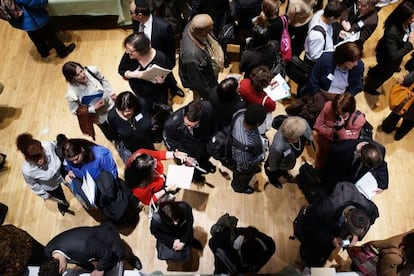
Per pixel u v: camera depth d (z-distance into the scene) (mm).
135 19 4070
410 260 2875
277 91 4227
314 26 4199
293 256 4059
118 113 3662
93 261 3137
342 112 3514
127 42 3605
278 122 4457
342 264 3949
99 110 4047
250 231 3094
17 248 2736
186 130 3658
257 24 4125
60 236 3096
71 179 3656
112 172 3729
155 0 4602
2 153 4641
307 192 4266
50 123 4859
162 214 3125
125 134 3785
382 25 5504
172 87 4934
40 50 5266
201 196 4375
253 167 3654
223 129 3764
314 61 4367
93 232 3133
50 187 3758
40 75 5238
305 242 3469
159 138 4512
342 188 3184
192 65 3930
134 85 4090
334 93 4008
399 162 4547
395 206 4277
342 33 4387
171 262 4023
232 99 3623
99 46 5461
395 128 4742
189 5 4812
